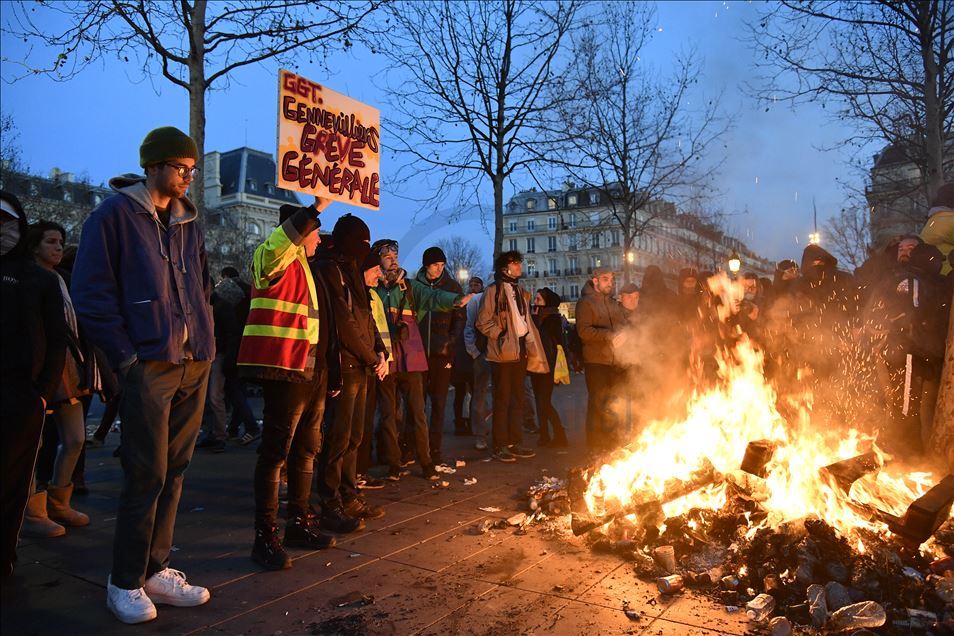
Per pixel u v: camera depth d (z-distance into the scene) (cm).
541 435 717
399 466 565
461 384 815
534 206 7056
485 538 396
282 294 351
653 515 365
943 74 978
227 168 7356
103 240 277
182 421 307
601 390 667
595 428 670
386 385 550
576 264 6781
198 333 303
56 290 332
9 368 309
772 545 316
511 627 272
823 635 259
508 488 525
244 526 431
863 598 279
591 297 664
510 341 621
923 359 483
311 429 385
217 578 335
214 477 587
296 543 383
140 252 285
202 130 920
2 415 306
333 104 364
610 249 3878
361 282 433
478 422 710
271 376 342
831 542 303
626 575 329
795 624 269
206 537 407
